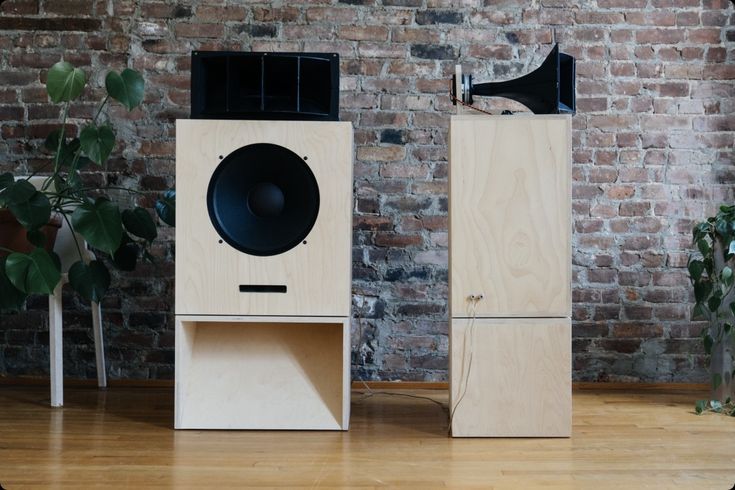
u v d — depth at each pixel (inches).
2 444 72.6
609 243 107.7
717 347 91.4
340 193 78.4
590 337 107.5
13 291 85.4
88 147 84.9
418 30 107.7
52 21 107.1
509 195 77.0
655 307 107.7
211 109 79.3
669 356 107.5
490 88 85.3
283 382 81.5
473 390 77.0
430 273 107.4
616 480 61.9
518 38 107.6
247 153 78.4
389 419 86.0
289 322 80.3
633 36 107.7
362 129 107.5
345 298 78.2
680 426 82.2
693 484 60.8
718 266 91.2
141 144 107.3
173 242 107.4
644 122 107.7
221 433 78.1
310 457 68.9
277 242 78.4
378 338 107.3
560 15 107.7
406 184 107.4
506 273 76.9
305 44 107.4
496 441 75.5
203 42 107.3
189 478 61.9
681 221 107.7
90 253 96.3
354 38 107.4
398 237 107.4
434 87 107.6
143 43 107.1
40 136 107.1
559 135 76.9
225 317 78.1
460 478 62.4
